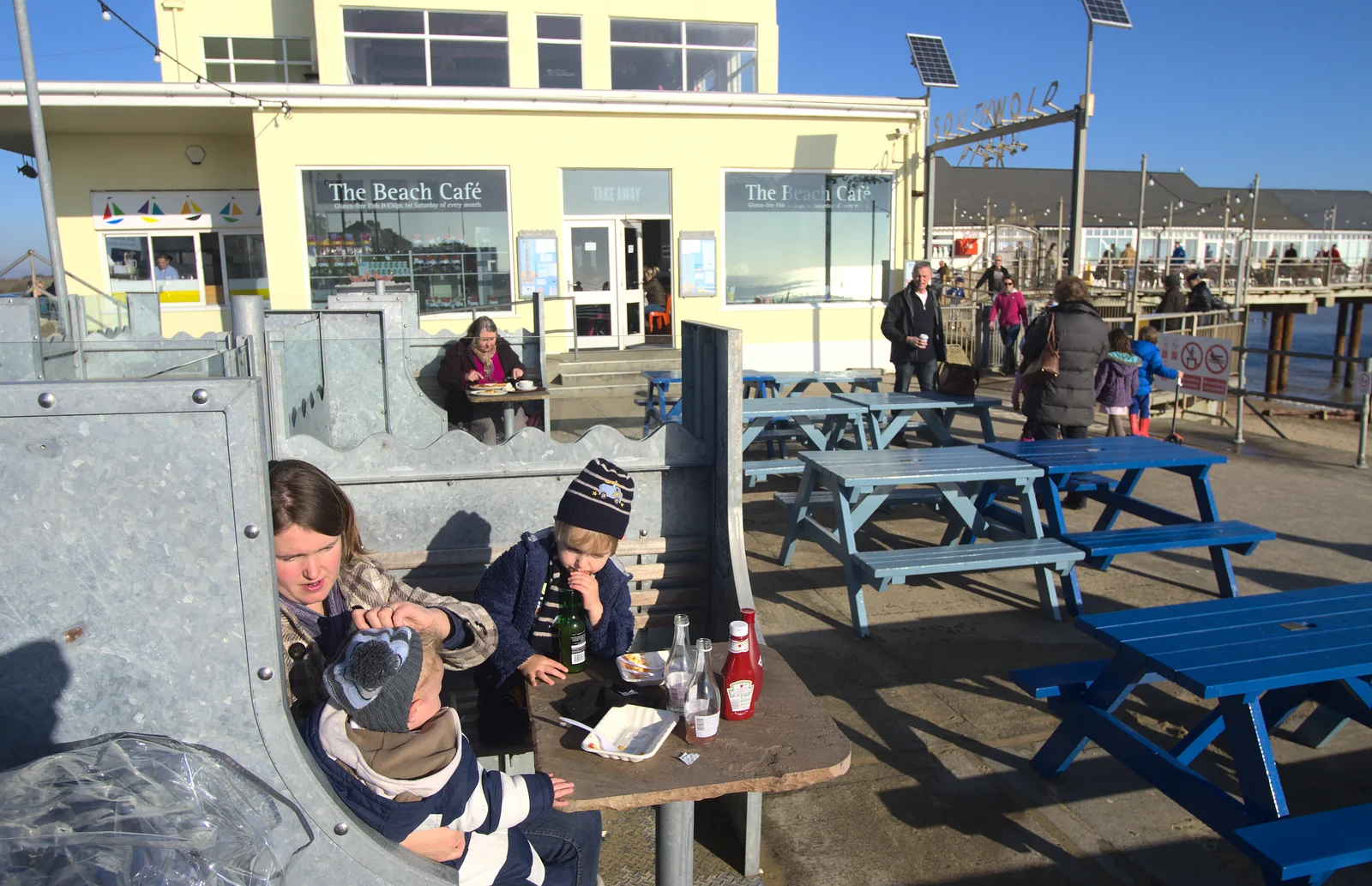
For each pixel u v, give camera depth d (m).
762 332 15.15
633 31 15.71
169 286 15.09
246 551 1.43
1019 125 12.09
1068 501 7.13
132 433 1.37
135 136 14.62
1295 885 2.38
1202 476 5.35
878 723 3.80
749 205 14.90
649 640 3.36
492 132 13.66
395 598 2.26
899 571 4.35
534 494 3.21
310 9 15.82
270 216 13.10
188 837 1.34
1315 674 2.64
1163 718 3.86
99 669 1.42
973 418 10.94
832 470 5.02
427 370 7.48
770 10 16.06
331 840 1.56
